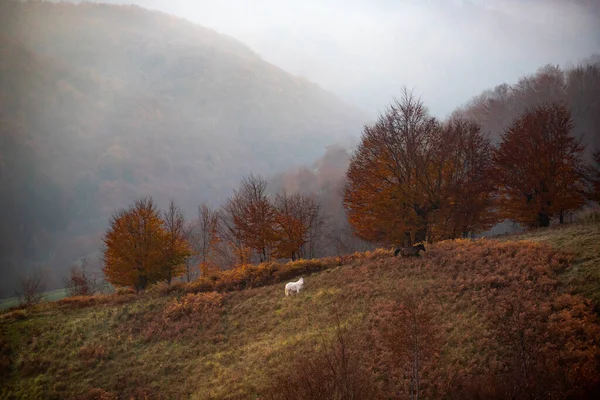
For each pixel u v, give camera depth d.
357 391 12.78
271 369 18.09
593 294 16.61
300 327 21.64
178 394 18.97
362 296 22.83
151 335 24.73
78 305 30.25
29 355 23.48
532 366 13.21
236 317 25.30
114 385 20.45
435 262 24.64
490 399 12.34
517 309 16.53
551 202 32.41
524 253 21.95
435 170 32.19
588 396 11.60
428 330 14.21
